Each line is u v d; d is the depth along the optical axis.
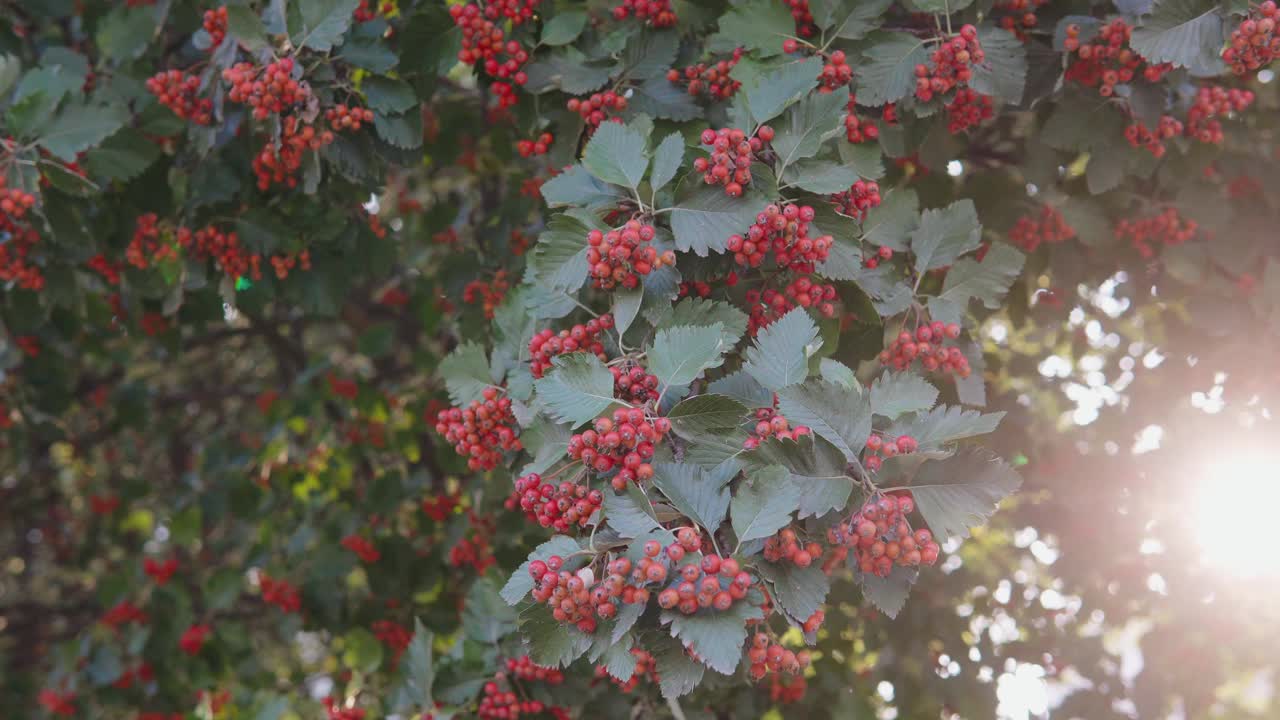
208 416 7.95
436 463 5.62
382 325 5.55
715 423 2.31
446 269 4.57
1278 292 3.88
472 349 2.95
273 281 4.20
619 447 2.22
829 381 2.30
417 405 5.31
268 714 4.93
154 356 6.68
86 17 4.36
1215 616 4.68
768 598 2.15
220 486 5.80
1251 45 2.78
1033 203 4.14
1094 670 4.80
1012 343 5.34
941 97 3.02
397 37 3.56
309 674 6.23
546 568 2.13
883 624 4.75
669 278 2.55
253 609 6.15
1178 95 3.68
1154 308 4.74
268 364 7.95
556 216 2.53
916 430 2.26
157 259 4.20
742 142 2.46
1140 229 4.10
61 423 6.70
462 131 4.65
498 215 4.72
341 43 3.17
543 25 3.28
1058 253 4.16
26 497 7.66
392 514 5.34
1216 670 4.69
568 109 3.33
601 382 2.32
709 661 1.96
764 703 4.18
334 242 4.25
